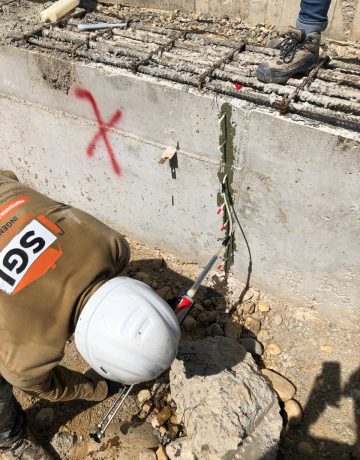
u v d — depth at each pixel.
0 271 1.61
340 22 2.84
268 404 2.23
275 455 2.11
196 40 2.79
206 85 2.25
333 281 2.50
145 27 2.90
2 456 2.15
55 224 1.73
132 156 2.72
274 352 2.59
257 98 2.15
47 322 1.57
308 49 2.28
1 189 1.86
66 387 1.89
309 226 2.35
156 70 2.36
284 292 2.76
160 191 2.79
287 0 2.88
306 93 2.20
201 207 2.69
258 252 2.67
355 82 2.35
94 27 2.88
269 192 2.35
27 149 3.23
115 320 1.58
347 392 2.41
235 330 2.66
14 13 3.06
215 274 2.96
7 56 2.75
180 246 3.03
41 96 2.81
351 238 2.25
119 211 3.14
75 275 1.63
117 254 1.80
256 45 2.68
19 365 1.55
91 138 2.81
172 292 2.92
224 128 2.27
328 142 2.01
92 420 2.36
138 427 2.30
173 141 2.49
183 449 2.15
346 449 2.22
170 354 1.66
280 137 2.12
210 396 2.21
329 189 2.15
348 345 2.60
